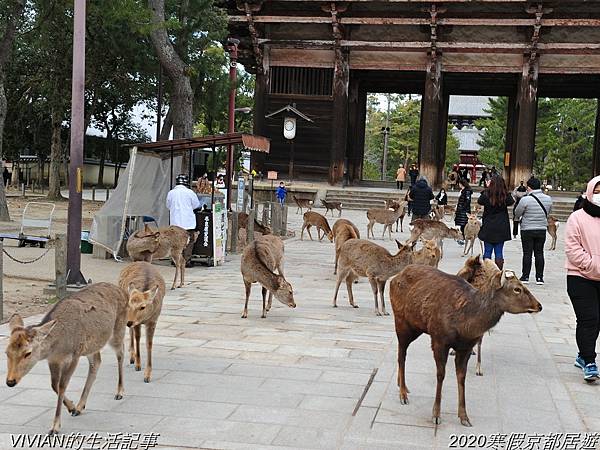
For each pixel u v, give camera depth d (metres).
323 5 33.00
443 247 18.91
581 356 6.75
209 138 14.06
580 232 6.70
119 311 5.68
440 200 28.42
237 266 14.20
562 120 62.00
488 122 65.88
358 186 36.72
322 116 34.78
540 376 6.73
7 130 44.38
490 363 7.18
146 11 18.31
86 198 38.84
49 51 30.75
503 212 12.01
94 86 34.03
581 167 62.69
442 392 6.10
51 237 16.11
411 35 33.94
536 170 63.78
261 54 34.69
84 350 5.10
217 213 14.21
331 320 9.09
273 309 9.75
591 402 6.04
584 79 36.09
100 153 54.19
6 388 5.98
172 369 6.68
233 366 6.82
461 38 33.59
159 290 6.29
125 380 6.29
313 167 35.19
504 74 34.91
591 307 6.67
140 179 14.93
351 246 9.65
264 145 14.62
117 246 13.92
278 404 5.72
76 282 10.09
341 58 33.94
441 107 35.16
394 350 7.54
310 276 13.01
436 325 5.24
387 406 5.69
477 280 7.17
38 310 9.07
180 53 23.05
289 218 27.59
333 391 6.09
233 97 21.97
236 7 33.78
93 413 5.45
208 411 5.53
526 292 5.05
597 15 31.97
